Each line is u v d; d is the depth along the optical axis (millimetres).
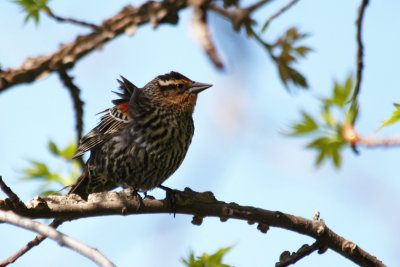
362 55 8000
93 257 5660
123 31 9094
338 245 8617
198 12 6531
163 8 8875
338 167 8422
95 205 8258
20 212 7629
